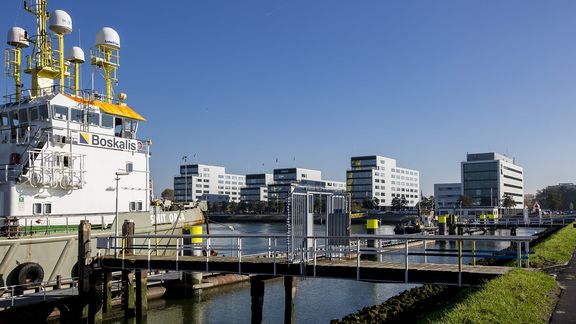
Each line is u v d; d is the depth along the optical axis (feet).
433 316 57.93
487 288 52.54
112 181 120.06
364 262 76.79
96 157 116.98
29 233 97.35
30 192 104.17
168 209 134.41
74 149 112.27
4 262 92.38
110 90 139.85
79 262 90.63
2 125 118.62
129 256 93.15
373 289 130.41
